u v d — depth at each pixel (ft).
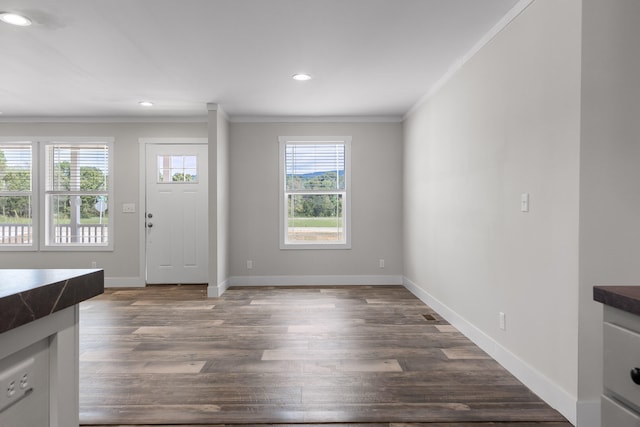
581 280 6.51
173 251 19.17
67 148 19.03
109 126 18.95
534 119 7.76
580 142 6.48
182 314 13.67
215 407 7.16
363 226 19.15
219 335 11.31
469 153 10.92
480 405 7.22
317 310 14.16
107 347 10.34
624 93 6.48
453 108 12.14
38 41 10.27
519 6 8.26
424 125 15.24
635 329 3.10
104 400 7.43
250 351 10.00
